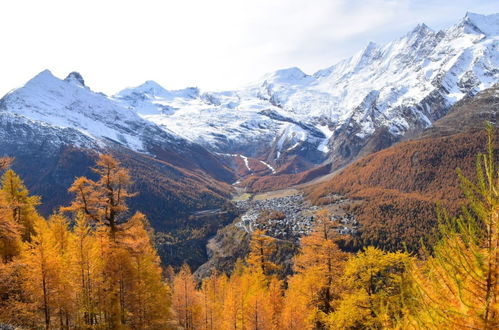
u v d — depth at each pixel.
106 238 31.62
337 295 37.53
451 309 7.91
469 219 7.79
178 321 48.44
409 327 9.48
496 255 7.41
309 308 37.72
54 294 27.62
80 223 30.44
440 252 8.18
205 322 45.25
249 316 32.75
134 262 35.62
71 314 31.98
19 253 35.34
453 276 7.97
